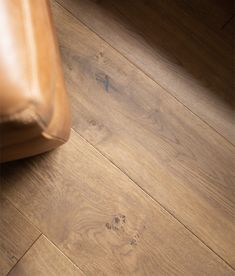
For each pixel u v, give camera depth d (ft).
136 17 3.70
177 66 3.65
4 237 3.31
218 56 3.69
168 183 3.45
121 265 3.31
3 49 2.24
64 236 3.33
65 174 3.42
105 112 3.52
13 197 3.36
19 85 2.22
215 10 3.75
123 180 3.43
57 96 2.71
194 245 3.37
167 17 3.71
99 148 3.47
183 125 3.55
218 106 3.61
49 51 2.50
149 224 3.38
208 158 3.51
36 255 3.29
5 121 2.23
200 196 3.45
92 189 3.41
